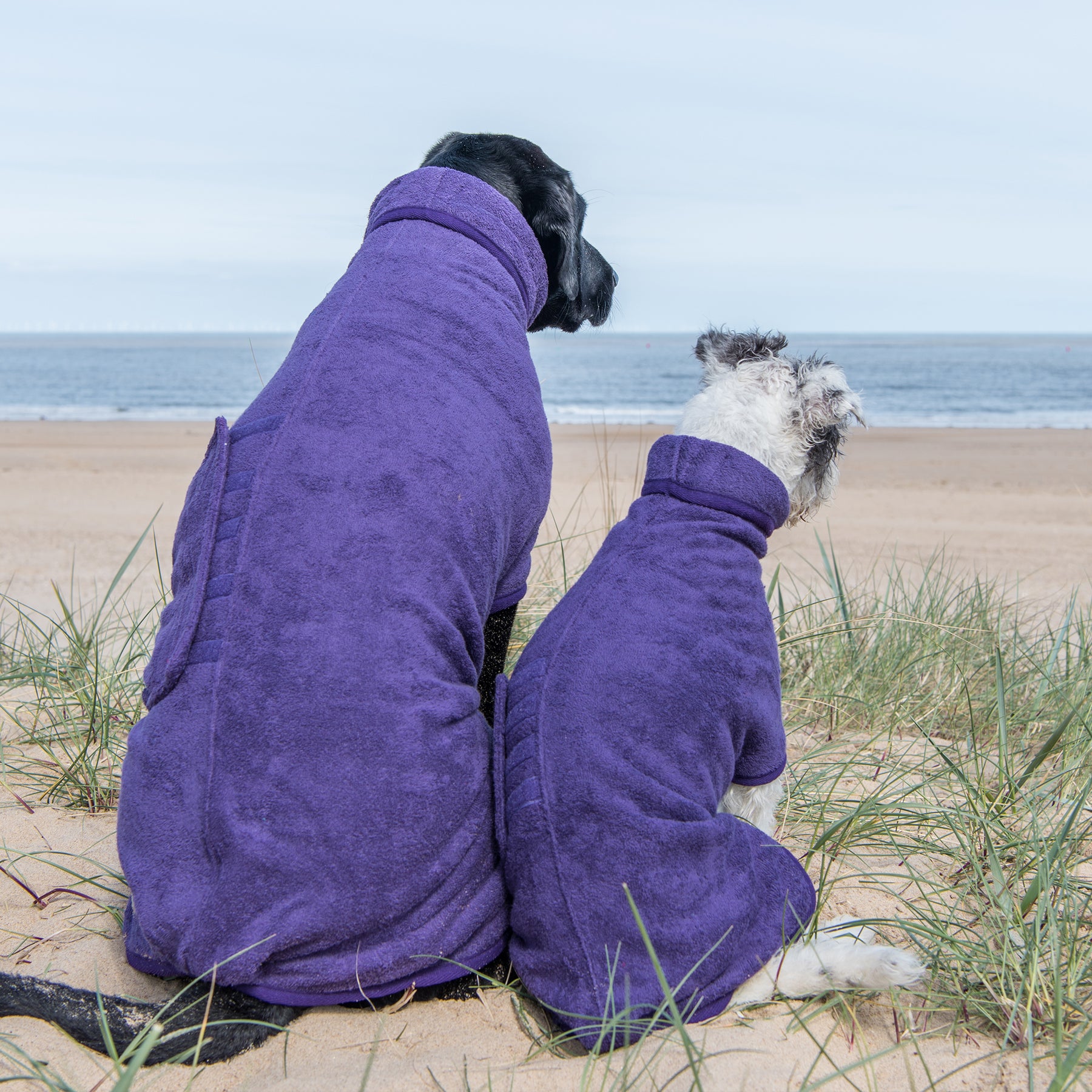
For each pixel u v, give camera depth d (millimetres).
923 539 8898
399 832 1979
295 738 1957
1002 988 2232
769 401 2680
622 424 22828
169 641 2119
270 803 1946
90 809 3289
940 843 3162
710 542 2402
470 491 2191
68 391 38625
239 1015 2061
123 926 2361
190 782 1991
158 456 15164
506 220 2641
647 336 176500
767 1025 2229
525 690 2311
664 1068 2035
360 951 2043
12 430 20344
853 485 12742
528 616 4477
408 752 1990
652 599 2307
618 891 2064
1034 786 3471
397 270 2387
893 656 4484
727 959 2150
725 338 2953
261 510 2082
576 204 3088
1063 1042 2125
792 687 4336
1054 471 14195
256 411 2254
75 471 13219
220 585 2055
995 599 5676
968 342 147250
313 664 1974
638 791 2096
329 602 2008
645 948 2061
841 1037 2205
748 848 2305
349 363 2215
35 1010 2109
